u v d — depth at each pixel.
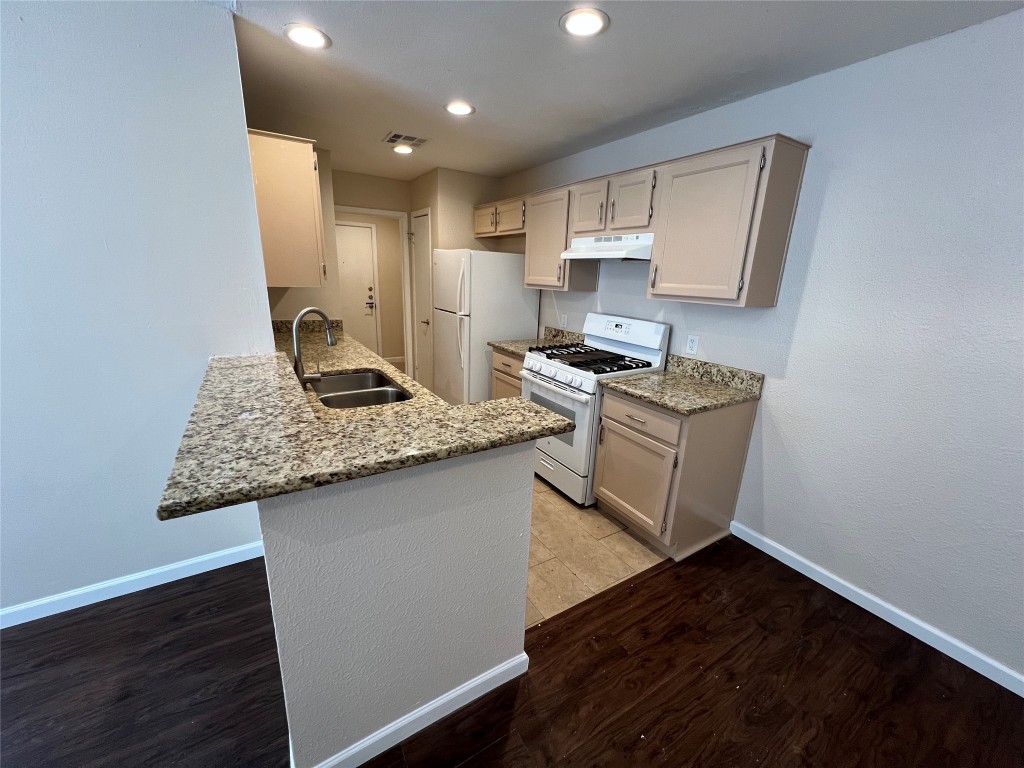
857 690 1.45
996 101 1.33
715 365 2.27
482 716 1.33
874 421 1.71
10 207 1.34
